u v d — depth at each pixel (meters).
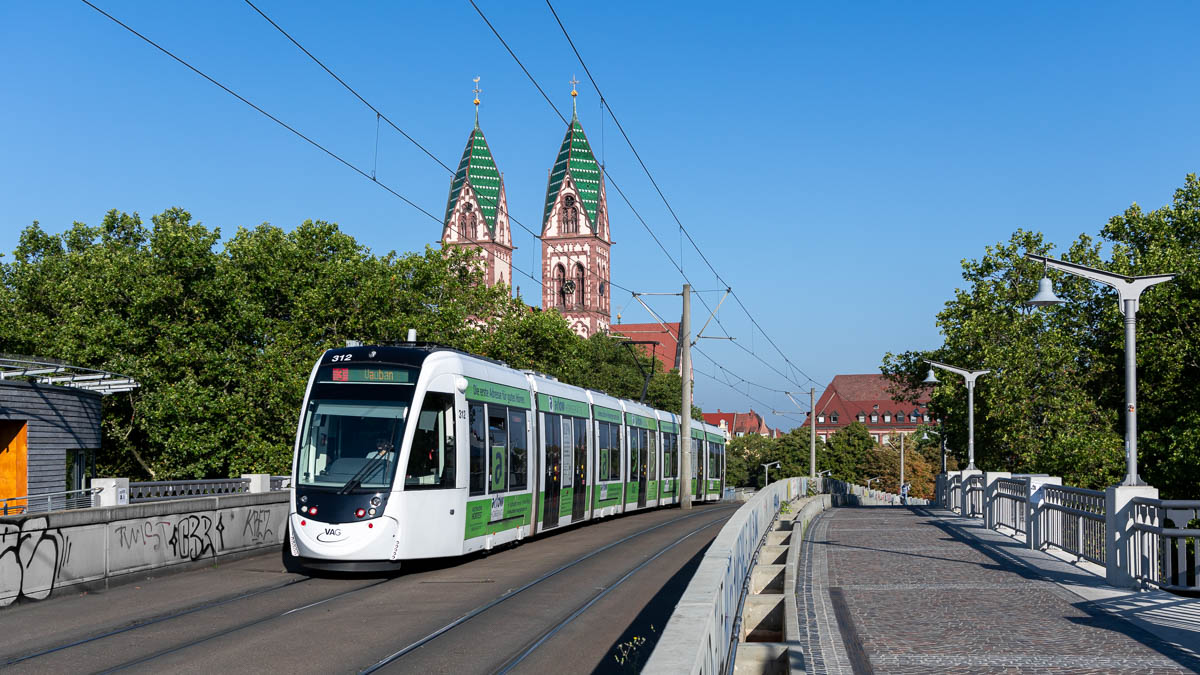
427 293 53.25
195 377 43.66
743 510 13.15
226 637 11.27
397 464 16.66
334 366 17.59
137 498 29.56
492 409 19.75
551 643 10.94
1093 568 16.56
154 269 44.56
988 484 25.80
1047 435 43.66
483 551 19.16
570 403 25.47
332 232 50.28
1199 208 43.69
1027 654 9.77
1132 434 15.23
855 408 189.88
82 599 14.20
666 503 36.88
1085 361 45.22
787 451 132.38
